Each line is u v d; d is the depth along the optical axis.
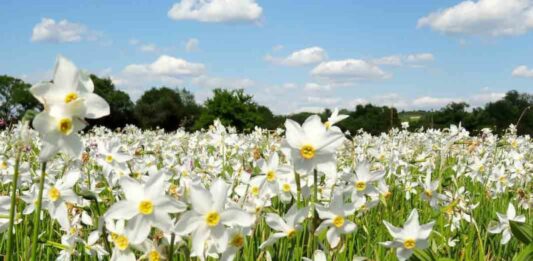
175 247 0.47
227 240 0.46
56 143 0.43
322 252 0.57
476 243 0.91
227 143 1.42
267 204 0.69
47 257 0.72
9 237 0.47
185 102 15.18
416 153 1.81
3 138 1.69
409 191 1.17
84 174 0.98
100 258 0.65
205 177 0.99
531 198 1.07
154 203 0.45
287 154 0.56
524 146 2.04
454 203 0.83
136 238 0.45
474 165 1.34
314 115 0.56
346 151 1.42
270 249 0.74
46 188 0.60
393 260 0.70
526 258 0.66
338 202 0.58
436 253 0.75
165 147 1.86
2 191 0.97
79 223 0.64
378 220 0.96
